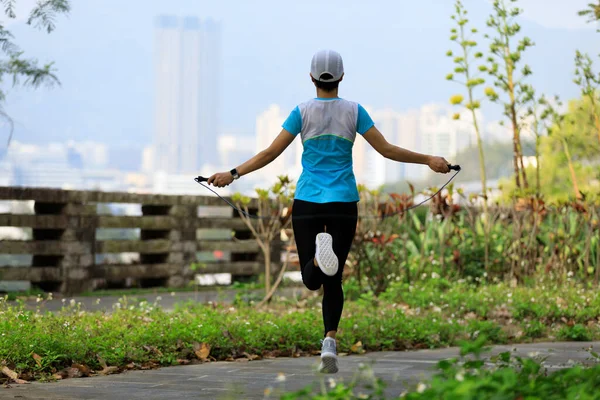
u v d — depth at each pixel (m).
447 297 18.75
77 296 22.08
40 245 21.92
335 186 8.67
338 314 8.77
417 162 8.88
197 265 20.95
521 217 24.33
